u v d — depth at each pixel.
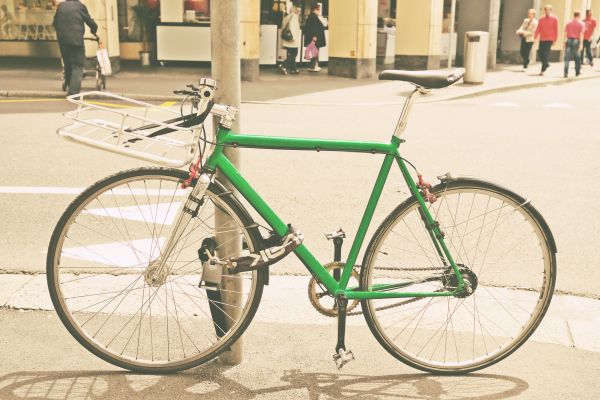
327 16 23.33
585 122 11.69
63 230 3.07
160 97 13.82
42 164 7.57
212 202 3.16
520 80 19.73
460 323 3.80
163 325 3.70
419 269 3.26
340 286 3.18
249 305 3.16
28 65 19.53
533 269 4.77
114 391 3.09
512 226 5.47
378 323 3.25
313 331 3.71
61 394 3.05
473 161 8.31
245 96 14.62
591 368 3.38
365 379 3.25
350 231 5.57
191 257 4.30
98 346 3.20
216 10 3.06
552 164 8.22
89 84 15.52
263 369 3.31
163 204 5.89
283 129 10.30
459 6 24.77
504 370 3.36
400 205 3.17
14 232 5.38
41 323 3.71
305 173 7.43
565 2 30.00
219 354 3.24
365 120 11.46
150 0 21.58
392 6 25.39
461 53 25.02
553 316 3.96
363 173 7.47
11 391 3.06
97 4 17.00
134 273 4.02
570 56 21.19
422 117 12.04
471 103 14.59
